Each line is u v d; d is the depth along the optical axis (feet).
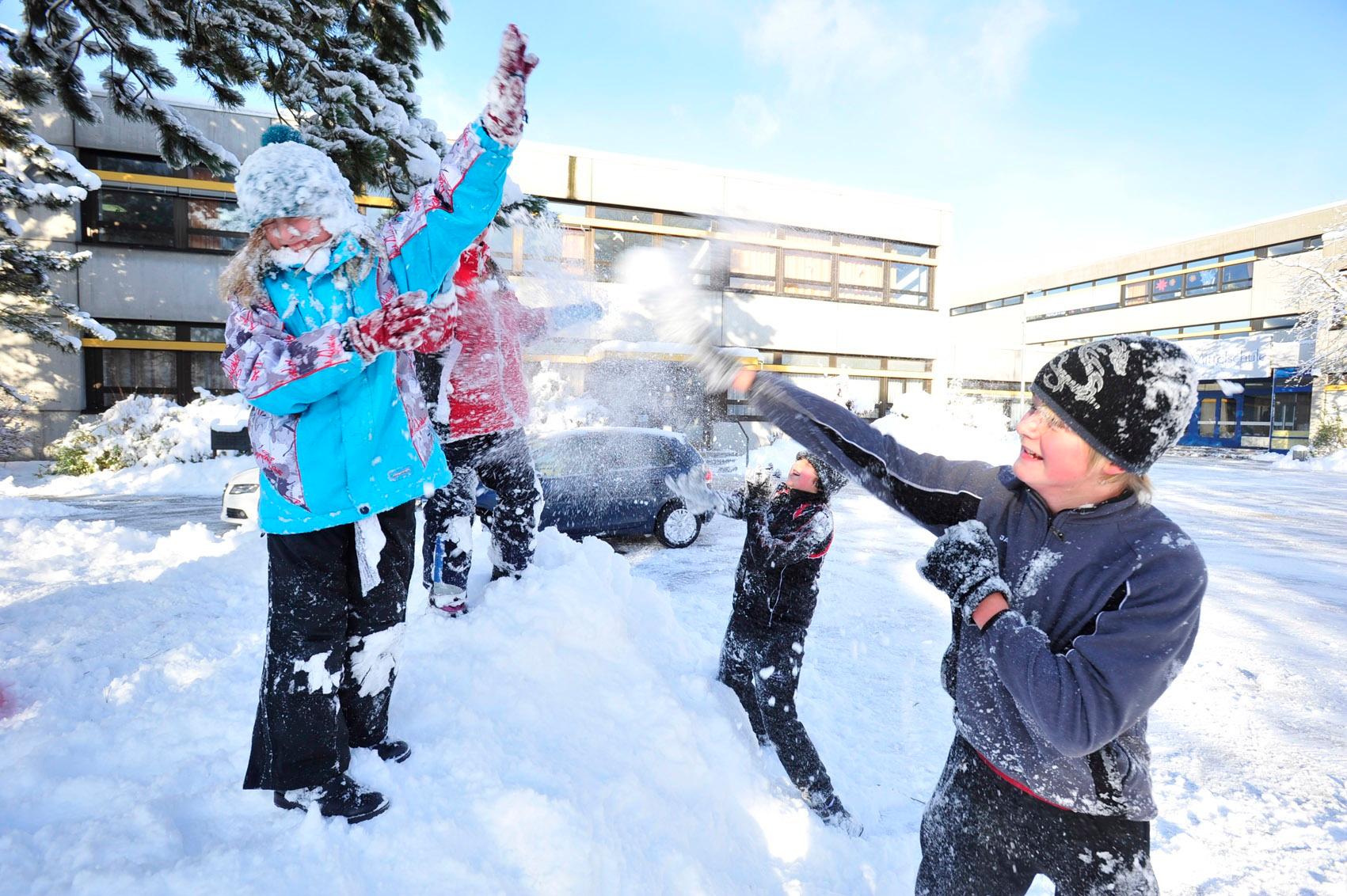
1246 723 11.93
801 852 7.60
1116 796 3.79
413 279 4.87
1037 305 124.36
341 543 4.82
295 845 4.44
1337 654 15.35
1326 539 29.73
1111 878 3.84
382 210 30.63
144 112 19.88
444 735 5.86
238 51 16.79
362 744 5.39
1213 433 95.55
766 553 8.57
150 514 30.76
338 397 4.60
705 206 58.95
